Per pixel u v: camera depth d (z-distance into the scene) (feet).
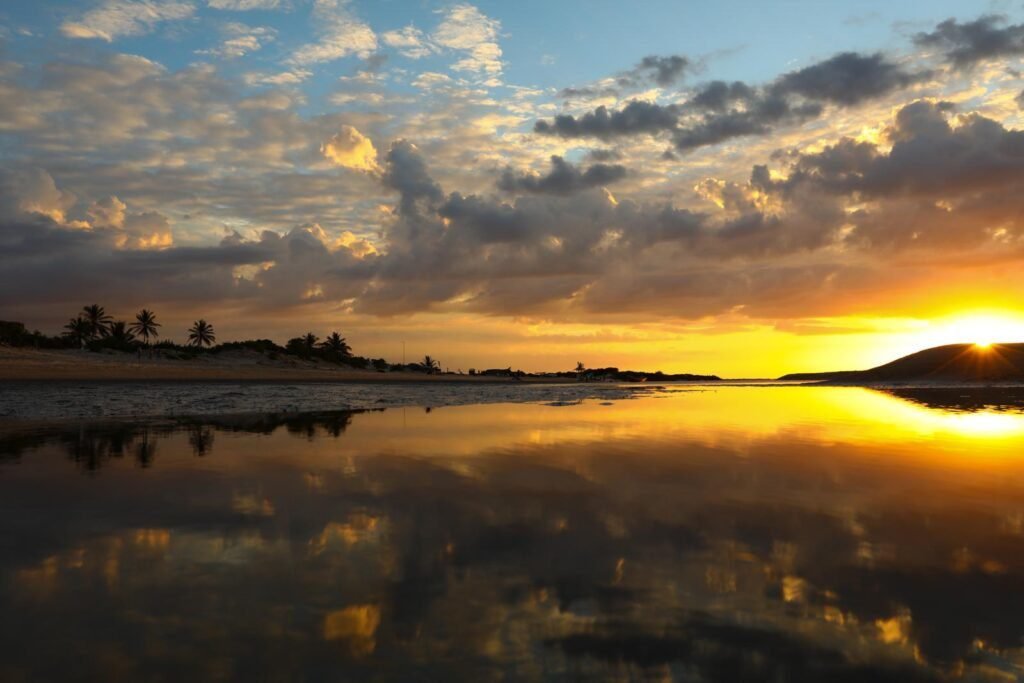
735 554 24.25
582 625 17.69
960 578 21.61
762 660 15.70
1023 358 396.37
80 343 381.60
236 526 28.09
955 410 114.21
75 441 57.67
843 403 140.97
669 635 17.10
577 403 138.21
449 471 42.68
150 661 15.43
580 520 29.35
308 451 52.01
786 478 40.34
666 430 72.38
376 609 18.75
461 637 16.89
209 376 312.71
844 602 19.44
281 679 14.60
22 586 20.62
